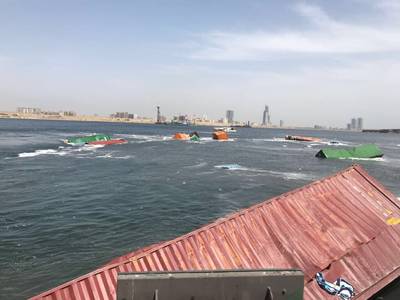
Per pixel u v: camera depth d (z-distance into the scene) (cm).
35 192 3969
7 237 2591
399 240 1641
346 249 1481
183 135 14088
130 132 18688
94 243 2538
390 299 1466
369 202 1800
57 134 14350
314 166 6869
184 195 4038
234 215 1445
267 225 1456
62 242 2534
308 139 16300
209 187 4516
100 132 17212
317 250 1426
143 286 636
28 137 12162
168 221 3086
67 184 4428
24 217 3067
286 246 1398
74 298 1046
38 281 1966
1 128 17125
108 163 6341
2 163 6016
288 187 4675
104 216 3166
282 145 12912
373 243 1557
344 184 1875
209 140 14038
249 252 1325
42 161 6375
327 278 1335
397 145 16712
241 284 656
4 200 3597
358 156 8406
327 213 1631
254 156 8356
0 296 1806
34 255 2295
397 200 1889
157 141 12325
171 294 640
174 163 6619
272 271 674
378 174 6269
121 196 3891
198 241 1297
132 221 3056
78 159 6806
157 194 4038
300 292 667
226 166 6356
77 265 2169
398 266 1513
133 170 5638
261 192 4328
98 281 1095
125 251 2409
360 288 1362
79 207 3422
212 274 655
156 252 1220
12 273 2045
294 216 1554
